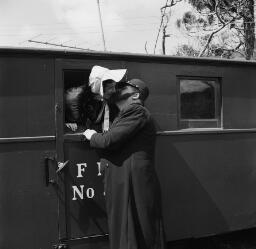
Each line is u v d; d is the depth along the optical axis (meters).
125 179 4.07
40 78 4.22
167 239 4.79
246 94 5.30
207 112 5.10
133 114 4.05
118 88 4.25
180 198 4.88
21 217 4.14
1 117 4.09
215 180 5.08
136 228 4.07
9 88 4.11
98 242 4.46
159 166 4.77
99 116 4.40
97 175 4.42
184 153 4.90
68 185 4.31
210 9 15.93
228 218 5.16
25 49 4.14
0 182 4.08
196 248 5.71
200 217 4.99
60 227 4.28
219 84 5.17
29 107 4.18
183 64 4.90
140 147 4.09
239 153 5.23
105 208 4.46
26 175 4.16
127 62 4.61
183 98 4.96
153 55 4.71
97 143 4.08
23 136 4.16
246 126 5.30
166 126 4.82
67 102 4.37
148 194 4.08
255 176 5.33
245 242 6.03
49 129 4.25
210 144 5.05
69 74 4.43
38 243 4.21
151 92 4.73
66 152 4.30
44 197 4.22
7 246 4.10
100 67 4.27
